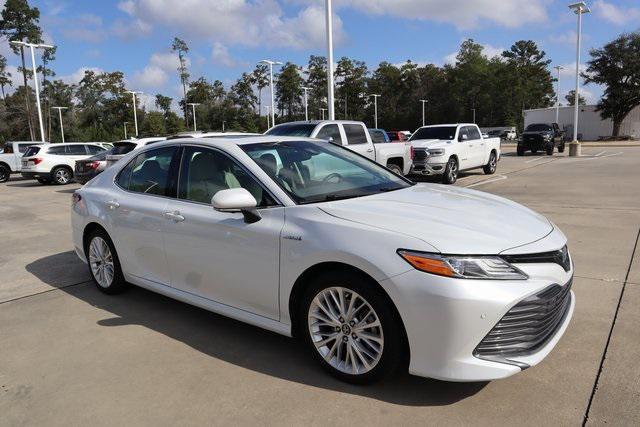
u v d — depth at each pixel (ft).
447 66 323.16
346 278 10.07
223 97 334.44
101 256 16.66
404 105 337.93
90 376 11.37
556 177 49.62
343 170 13.80
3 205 42.63
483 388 10.23
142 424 9.51
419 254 9.24
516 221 10.83
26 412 10.04
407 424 9.14
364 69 339.57
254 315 12.03
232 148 12.94
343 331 10.51
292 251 10.78
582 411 9.32
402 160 44.21
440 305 8.96
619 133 193.16
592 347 11.76
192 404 10.11
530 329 9.32
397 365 9.87
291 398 10.17
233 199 11.00
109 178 16.69
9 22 199.52
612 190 38.04
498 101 284.61
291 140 14.48
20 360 12.25
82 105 309.42
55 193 52.34
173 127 303.68
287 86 333.42
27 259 22.29
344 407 9.76
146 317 14.74
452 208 11.22
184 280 13.61
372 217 10.41
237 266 11.96
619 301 14.53
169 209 13.69
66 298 16.62
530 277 9.34
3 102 277.85
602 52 180.45
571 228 24.52
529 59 316.81
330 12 52.29
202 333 13.51
